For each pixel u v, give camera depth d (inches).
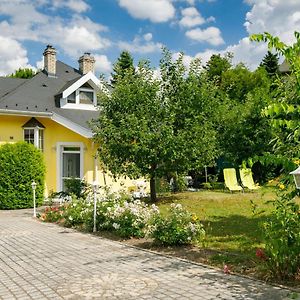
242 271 276.4
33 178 734.5
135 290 244.4
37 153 746.8
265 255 264.4
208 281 257.9
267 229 266.4
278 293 229.0
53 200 796.0
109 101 655.1
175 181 774.5
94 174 800.9
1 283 267.3
